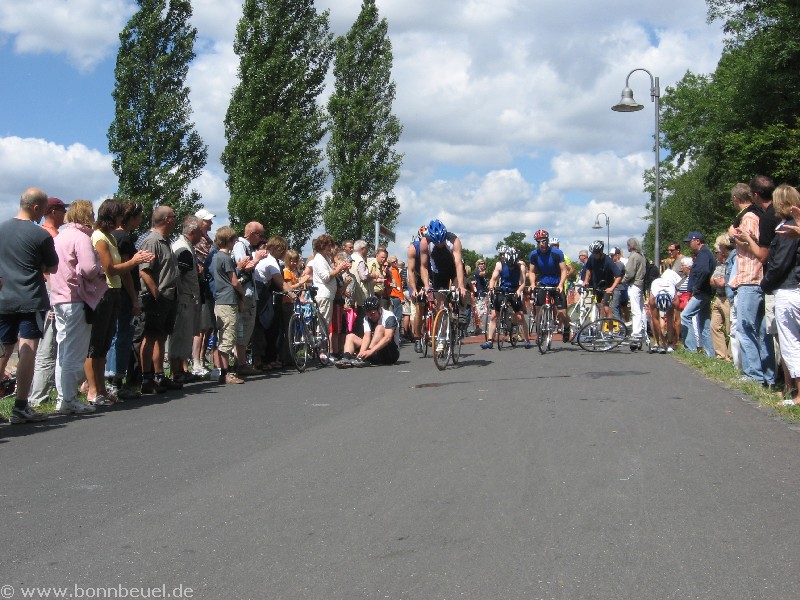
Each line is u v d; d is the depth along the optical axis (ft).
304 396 28.68
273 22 87.61
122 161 97.86
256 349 38.22
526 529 12.96
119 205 27.30
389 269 56.13
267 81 86.99
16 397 23.41
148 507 14.60
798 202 22.97
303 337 39.04
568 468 16.80
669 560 11.53
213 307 35.35
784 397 25.09
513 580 10.89
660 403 25.38
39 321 23.70
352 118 99.55
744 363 30.66
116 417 24.57
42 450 19.67
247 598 10.50
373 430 21.45
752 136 111.34
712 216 180.86
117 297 27.22
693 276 41.60
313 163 90.89
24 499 15.20
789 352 23.71
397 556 11.88
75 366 25.17
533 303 48.60
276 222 87.15
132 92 98.68
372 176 100.17
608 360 40.91
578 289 48.47
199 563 11.76
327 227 99.45
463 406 25.26
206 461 18.19
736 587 10.55
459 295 37.83
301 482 16.12
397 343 41.11
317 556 11.94
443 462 17.56
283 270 41.96
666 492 14.93
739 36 113.50
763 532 12.66
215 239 34.19
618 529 12.89
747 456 17.75
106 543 12.68
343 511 14.11
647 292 56.54
